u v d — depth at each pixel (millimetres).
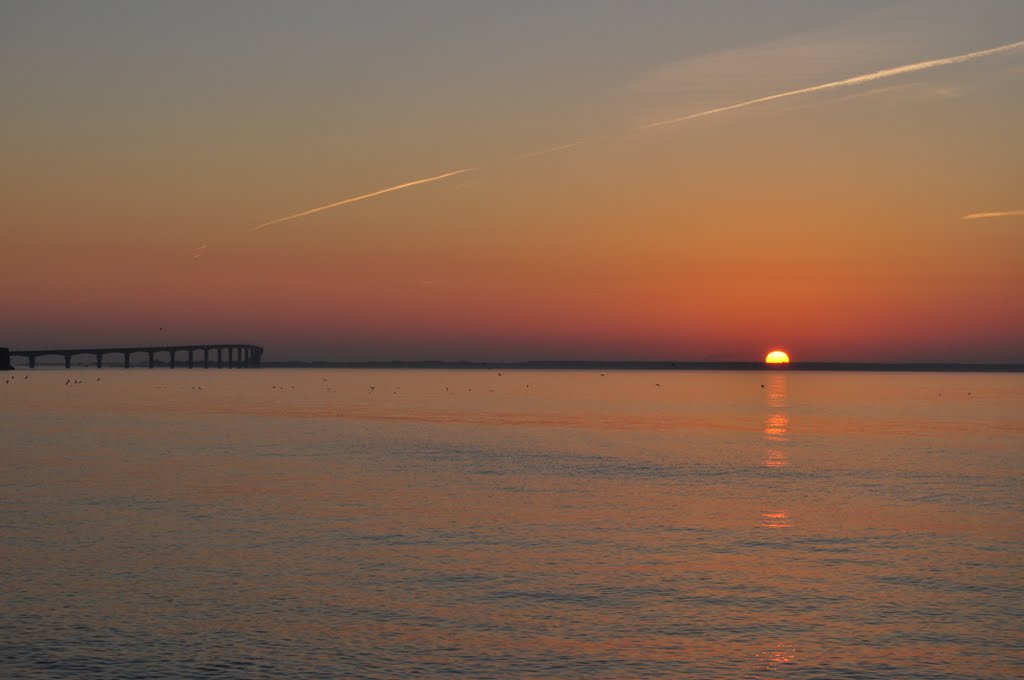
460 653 30156
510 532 48719
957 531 49594
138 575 39000
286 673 28359
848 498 61250
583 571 40281
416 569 40438
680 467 79438
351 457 85688
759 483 68750
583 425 134375
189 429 121125
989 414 170875
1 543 44969
